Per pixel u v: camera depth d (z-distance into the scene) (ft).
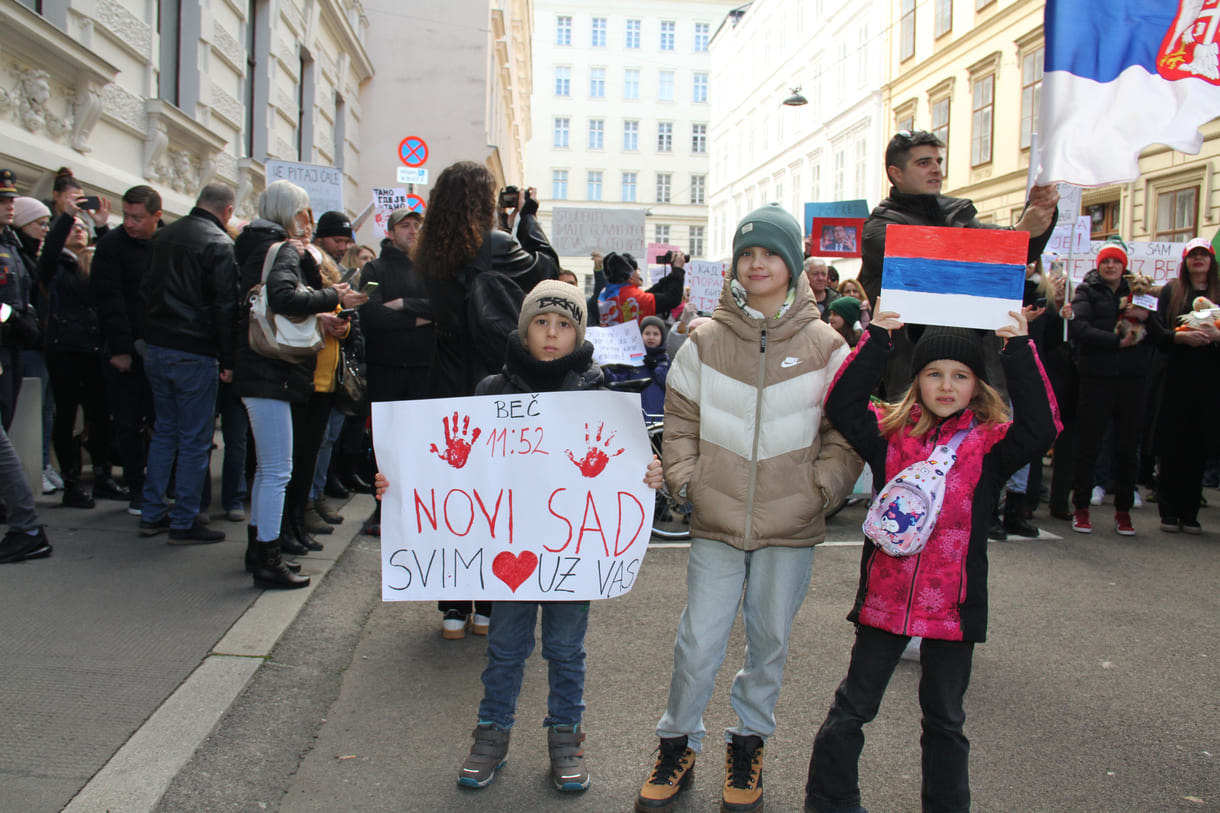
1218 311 20.21
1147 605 15.71
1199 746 10.43
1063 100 10.93
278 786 8.92
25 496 14.87
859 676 8.35
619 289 26.37
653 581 17.08
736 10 147.84
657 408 22.66
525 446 9.49
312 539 17.33
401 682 11.66
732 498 8.73
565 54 196.54
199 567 15.08
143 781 8.50
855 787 8.34
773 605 8.81
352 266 25.00
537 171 197.47
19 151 19.26
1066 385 21.89
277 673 11.35
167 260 15.94
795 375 8.76
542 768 9.61
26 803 7.98
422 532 9.55
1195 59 10.76
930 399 8.17
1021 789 9.37
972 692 11.94
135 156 25.52
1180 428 21.15
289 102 39.83
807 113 112.57
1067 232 27.43
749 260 8.76
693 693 8.77
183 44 28.68
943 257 8.16
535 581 9.36
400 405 9.63
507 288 12.41
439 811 8.64
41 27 19.33
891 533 7.80
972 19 72.59
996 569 18.01
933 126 79.97
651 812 8.66
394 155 59.26
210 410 16.60
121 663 11.00
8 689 10.10
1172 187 51.52
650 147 198.59
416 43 59.11
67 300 18.66
